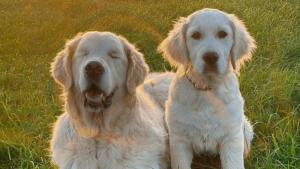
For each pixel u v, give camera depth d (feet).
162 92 15.47
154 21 25.50
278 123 14.08
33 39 25.05
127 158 10.55
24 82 18.62
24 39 24.73
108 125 10.48
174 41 12.80
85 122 10.56
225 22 12.02
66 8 32.30
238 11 28.35
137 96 11.29
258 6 30.58
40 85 18.24
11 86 18.89
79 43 10.52
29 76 19.24
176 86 12.61
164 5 29.94
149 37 23.32
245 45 12.67
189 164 12.25
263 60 20.47
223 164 12.06
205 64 11.31
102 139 10.53
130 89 10.71
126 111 10.75
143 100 12.48
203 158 13.12
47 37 25.04
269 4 31.17
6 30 26.23
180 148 12.24
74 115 10.69
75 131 10.69
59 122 11.43
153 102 14.64
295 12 28.55
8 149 12.75
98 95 10.02
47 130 14.38
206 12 12.17
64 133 10.93
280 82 16.79
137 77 10.99
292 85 16.52
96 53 10.14
